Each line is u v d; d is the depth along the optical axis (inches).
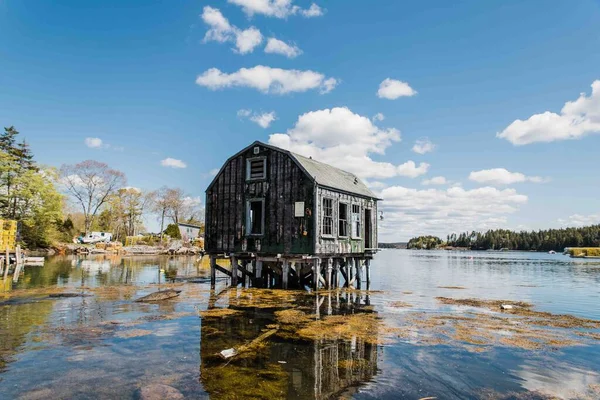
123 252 2349.9
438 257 3838.6
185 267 1453.0
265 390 256.5
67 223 2578.7
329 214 780.6
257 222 968.9
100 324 435.2
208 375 282.0
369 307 582.6
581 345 376.2
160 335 391.2
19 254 1314.0
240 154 816.3
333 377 281.9
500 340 390.6
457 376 287.6
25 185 1959.9
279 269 808.3
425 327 443.8
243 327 431.2
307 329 426.6
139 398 237.1
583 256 3816.4
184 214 3454.7
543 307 617.6
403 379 280.1
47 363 301.7
